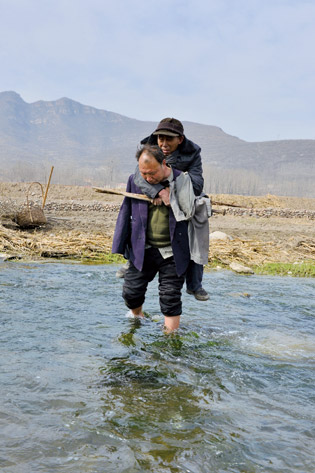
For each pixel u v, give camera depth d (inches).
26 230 504.4
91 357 137.9
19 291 222.5
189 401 111.3
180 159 166.4
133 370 129.8
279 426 101.0
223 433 96.0
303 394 120.0
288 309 225.8
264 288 283.7
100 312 193.6
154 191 156.3
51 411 100.8
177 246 162.1
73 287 243.0
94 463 81.8
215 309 217.0
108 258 386.3
